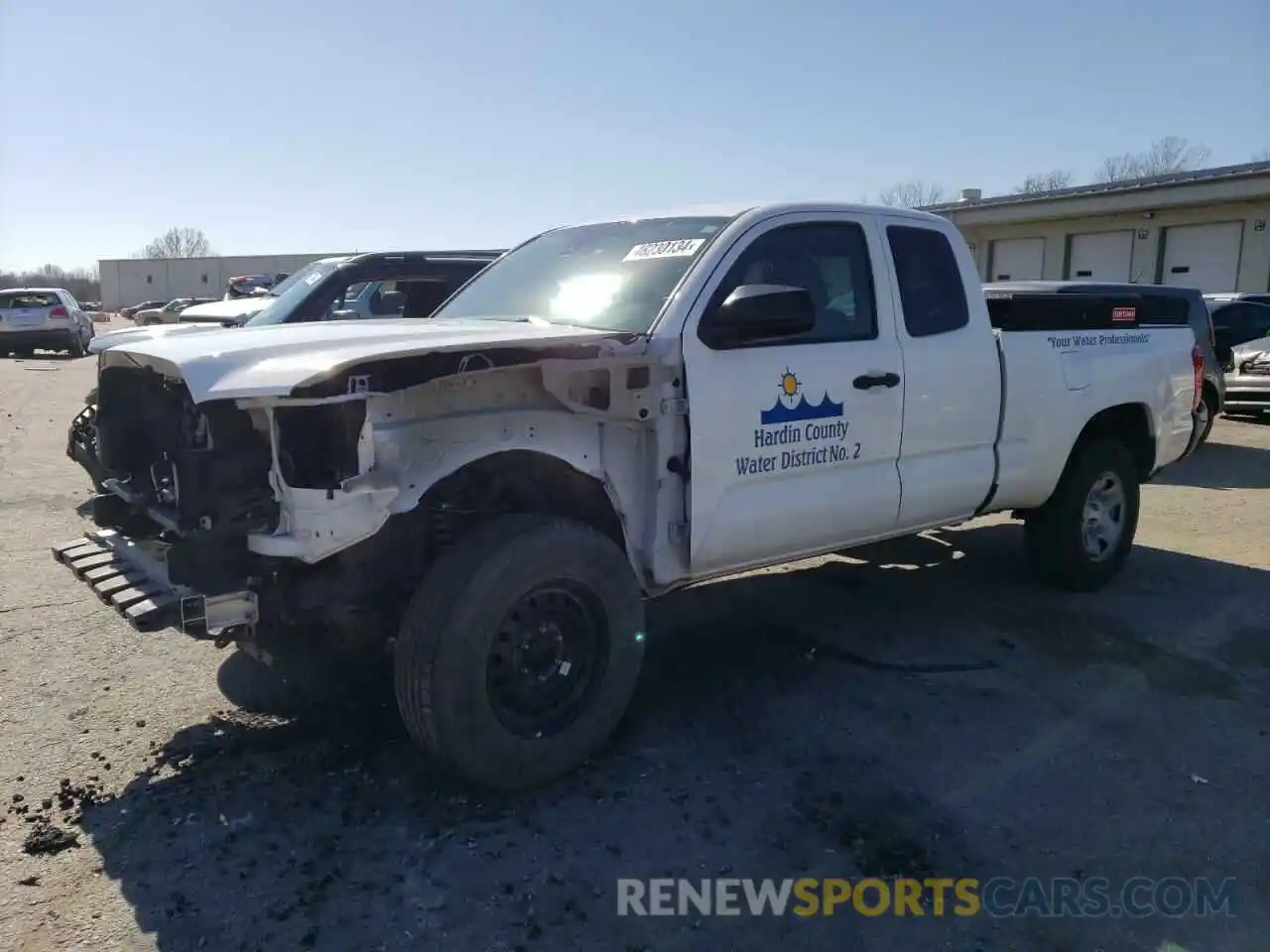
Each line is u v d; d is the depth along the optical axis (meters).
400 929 2.87
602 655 3.78
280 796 3.57
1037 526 5.95
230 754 3.88
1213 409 11.56
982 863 3.25
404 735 4.04
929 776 3.80
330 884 3.07
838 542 4.70
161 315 47.16
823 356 4.43
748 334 4.08
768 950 2.82
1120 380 5.94
